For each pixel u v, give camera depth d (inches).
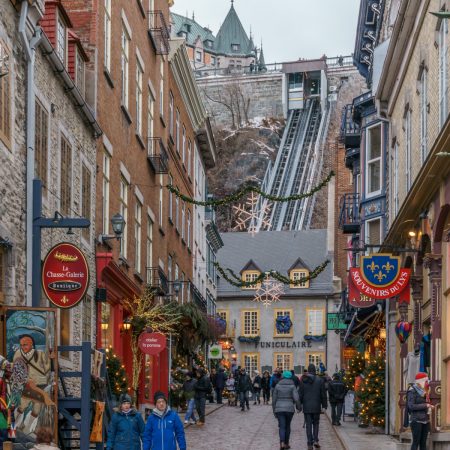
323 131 5935.0
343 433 1174.3
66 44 916.6
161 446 627.8
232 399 2007.9
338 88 6505.9
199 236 2343.8
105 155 1106.1
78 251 737.0
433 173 820.6
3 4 690.2
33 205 748.0
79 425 697.6
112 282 1126.4
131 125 1268.5
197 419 1386.6
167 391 1574.8
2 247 695.7
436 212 856.9
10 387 595.5
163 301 1587.1
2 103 680.4
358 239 1779.0
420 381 783.7
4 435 589.0
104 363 813.2
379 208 1475.1
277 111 6491.1
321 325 3326.8
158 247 1539.1
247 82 6643.7
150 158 1412.4
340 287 2623.0
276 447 1015.0
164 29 1481.3
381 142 1471.5
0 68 616.4
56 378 660.7
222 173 6195.9
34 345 655.1
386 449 950.4
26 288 735.1
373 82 1437.0
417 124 1019.9
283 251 3523.6
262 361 3353.8
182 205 1929.1
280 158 5703.7
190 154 2095.2
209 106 6643.7
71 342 914.1
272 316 3366.1
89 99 1032.2
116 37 1157.1
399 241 1087.6
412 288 1013.8
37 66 793.6
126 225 1238.9
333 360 3302.2
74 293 733.9
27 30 745.6
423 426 777.6
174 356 1704.0
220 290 3408.0
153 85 1476.4
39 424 642.8
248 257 3538.4
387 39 1411.2
